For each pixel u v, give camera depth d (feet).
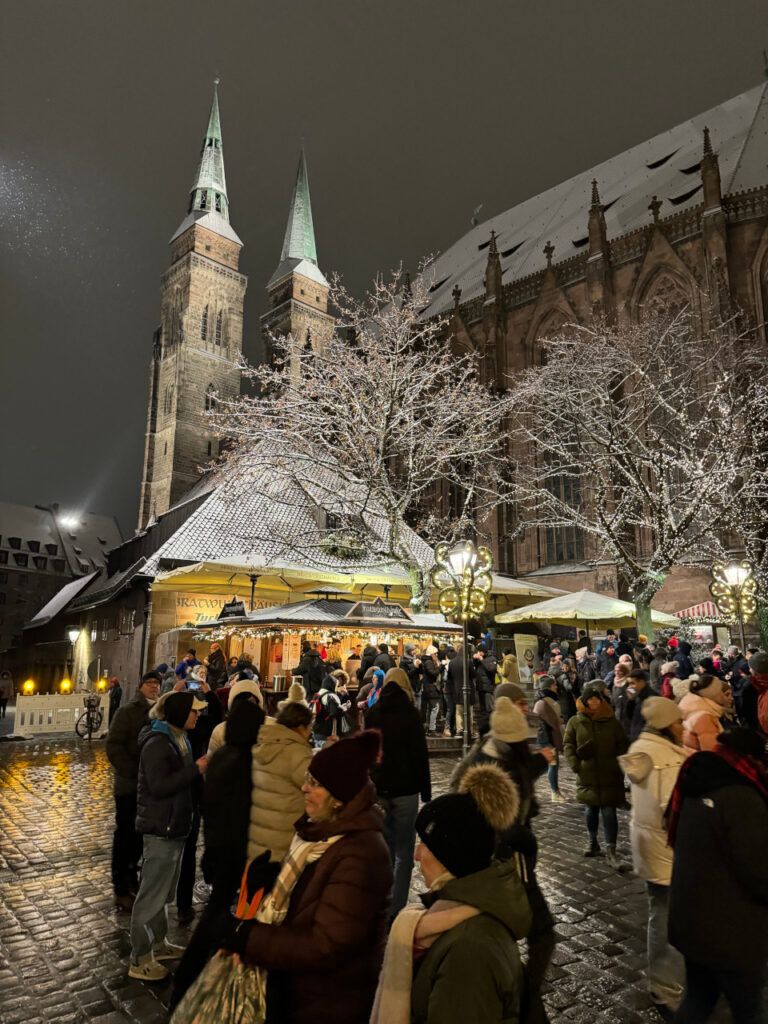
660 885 16.15
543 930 12.48
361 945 8.94
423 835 7.81
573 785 44.86
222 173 295.89
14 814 36.32
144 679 23.63
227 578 88.94
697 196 158.40
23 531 328.29
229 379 268.82
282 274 299.99
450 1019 6.68
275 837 13.56
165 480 251.19
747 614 68.74
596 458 105.50
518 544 152.87
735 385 112.68
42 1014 15.90
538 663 101.50
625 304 151.33
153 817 17.90
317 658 50.93
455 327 183.32
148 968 17.61
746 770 12.01
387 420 86.38
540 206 214.28
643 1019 15.51
